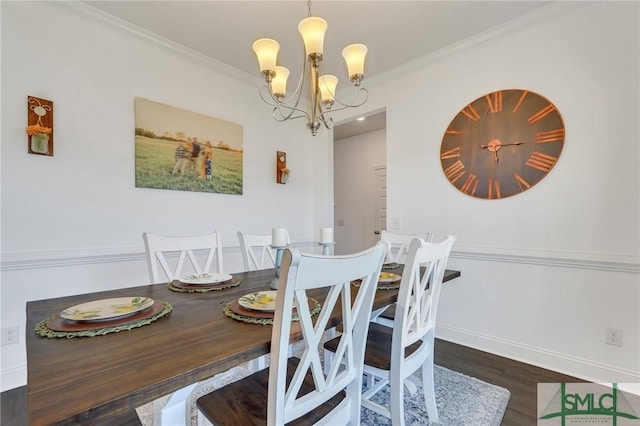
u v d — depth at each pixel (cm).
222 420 94
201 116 283
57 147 208
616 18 191
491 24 234
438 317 275
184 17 225
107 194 230
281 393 80
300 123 378
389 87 311
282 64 294
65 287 213
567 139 209
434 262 140
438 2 209
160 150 257
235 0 207
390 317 195
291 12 219
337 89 352
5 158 190
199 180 282
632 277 187
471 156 255
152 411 168
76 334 90
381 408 146
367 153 520
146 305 114
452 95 266
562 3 207
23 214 197
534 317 224
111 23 228
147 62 251
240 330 95
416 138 291
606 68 195
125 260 240
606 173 195
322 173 383
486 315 247
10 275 193
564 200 210
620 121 190
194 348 82
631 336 187
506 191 236
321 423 96
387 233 256
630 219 186
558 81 213
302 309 82
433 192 279
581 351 204
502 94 238
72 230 215
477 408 169
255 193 329
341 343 98
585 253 202
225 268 301
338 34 245
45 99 203
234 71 305
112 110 233
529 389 189
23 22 196
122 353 79
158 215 257
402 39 252
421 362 151
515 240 232
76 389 62
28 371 69
